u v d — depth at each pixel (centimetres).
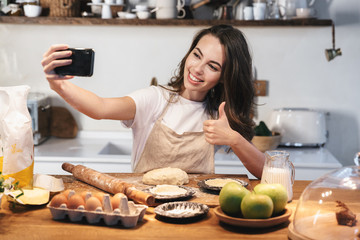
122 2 313
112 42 327
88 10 322
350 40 319
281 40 322
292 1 307
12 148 145
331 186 127
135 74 329
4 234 119
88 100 165
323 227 118
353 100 324
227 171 274
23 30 326
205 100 208
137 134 199
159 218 133
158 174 166
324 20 306
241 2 319
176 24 308
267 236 121
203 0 308
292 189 164
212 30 190
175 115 199
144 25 314
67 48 140
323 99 325
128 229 124
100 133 332
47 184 152
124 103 184
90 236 119
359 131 325
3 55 329
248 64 193
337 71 323
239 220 122
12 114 146
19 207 141
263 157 176
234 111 195
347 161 328
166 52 326
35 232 121
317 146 312
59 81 154
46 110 319
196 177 179
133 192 140
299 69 324
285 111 306
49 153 282
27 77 330
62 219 131
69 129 327
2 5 318
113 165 273
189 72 187
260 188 129
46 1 313
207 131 168
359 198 124
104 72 330
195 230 124
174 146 197
